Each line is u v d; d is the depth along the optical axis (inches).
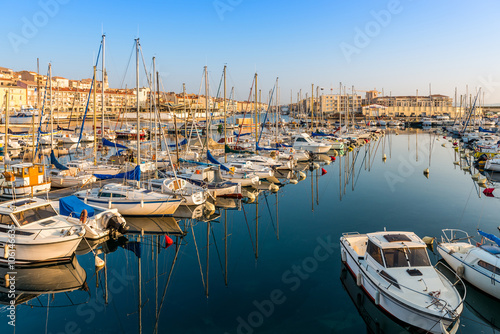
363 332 485.4
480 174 1509.6
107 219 807.1
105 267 685.9
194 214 1002.1
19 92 4498.0
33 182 1068.5
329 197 1194.6
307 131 3218.5
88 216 782.5
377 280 510.0
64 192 1104.2
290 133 2910.9
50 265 677.9
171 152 1683.1
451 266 626.2
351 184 1400.1
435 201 1120.8
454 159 2060.8
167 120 3791.8
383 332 489.1
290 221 943.0
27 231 663.1
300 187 1364.4
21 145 2162.9
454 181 1443.2
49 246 658.2
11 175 1026.1
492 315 526.3
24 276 650.8
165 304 557.3
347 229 871.1
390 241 542.3
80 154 2174.0
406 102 7765.8
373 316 516.1
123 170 1347.2
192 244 800.9
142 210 939.3
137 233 864.3
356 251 619.2
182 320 515.8
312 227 892.0
